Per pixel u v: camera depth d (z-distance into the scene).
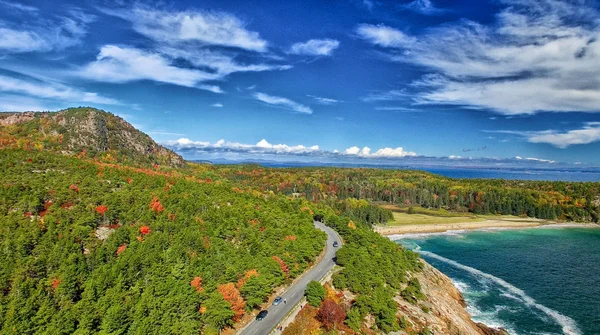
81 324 56.22
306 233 120.69
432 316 89.56
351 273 94.31
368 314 81.31
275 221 123.81
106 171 148.25
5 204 93.06
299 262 100.38
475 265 154.75
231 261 84.19
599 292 121.88
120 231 87.81
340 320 76.00
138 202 110.94
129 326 58.31
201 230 98.25
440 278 122.38
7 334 51.34
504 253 176.50
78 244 79.06
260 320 73.62
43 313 56.06
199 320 65.50
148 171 189.75
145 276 71.62
